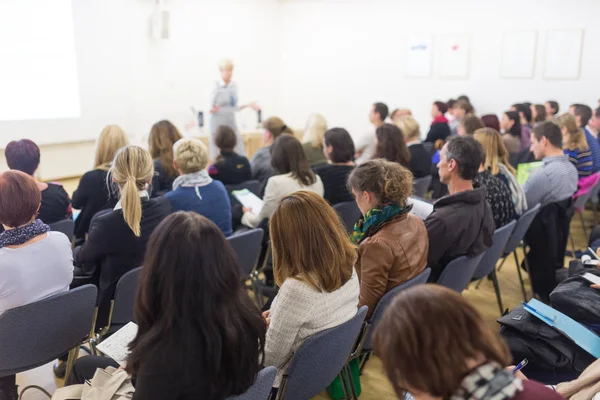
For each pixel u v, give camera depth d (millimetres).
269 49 9062
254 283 2965
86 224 2785
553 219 3055
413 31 7828
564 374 1755
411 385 868
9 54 5816
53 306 1743
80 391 1509
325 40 8719
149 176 2176
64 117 6309
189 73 7832
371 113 5324
